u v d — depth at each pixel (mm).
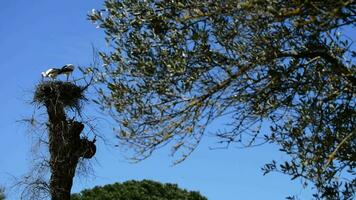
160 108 7211
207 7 6977
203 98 6969
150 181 26766
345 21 6531
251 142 7422
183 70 7098
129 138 7254
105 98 7465
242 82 6980
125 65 7516
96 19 7699
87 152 19250
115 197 25312
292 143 7848
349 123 7461
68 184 19047
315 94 7391
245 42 6977
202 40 7066
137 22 7500
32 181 18844
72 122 19172
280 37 6969
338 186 7723
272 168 8078
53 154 19047
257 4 6453
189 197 26453
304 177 7848
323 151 7523
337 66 7016
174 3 7215
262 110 7234
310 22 6363
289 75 7117
